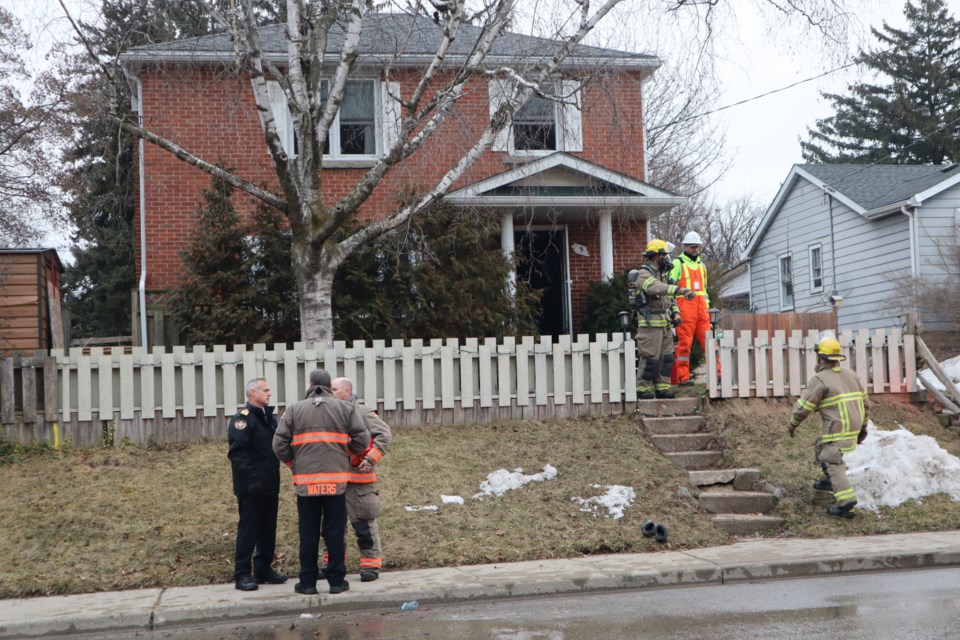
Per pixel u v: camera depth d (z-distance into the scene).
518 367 19.41
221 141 28.28
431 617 11.70
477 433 18.72
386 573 13.80
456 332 24.16
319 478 12.60
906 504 16.45
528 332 25.42
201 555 14.34
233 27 20.27
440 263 23.80
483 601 12.61
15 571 13.78
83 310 45.28
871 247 38.84
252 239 23.97
